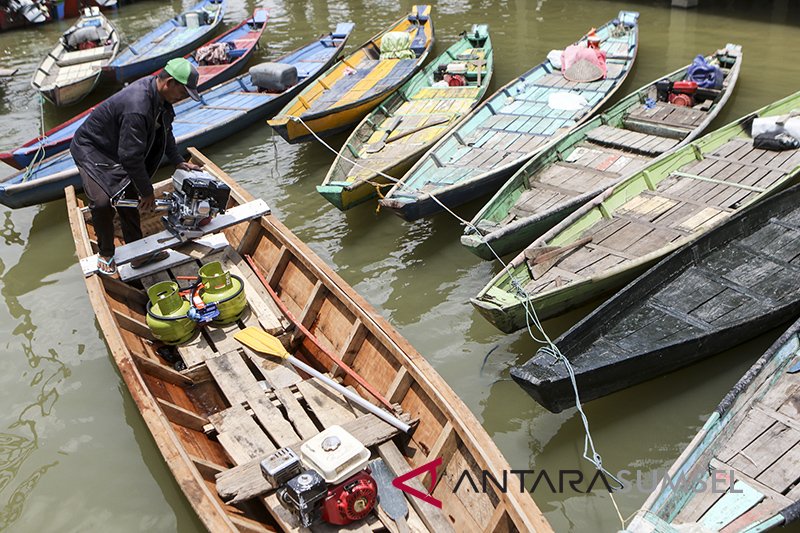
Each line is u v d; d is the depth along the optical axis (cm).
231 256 745
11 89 1511
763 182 828
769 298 664
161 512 541
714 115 970
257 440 518
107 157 632
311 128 1032
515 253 830
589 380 554
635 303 661
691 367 645
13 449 604
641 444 579
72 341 738
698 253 720
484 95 1193
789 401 539
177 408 515
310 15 1909
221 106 1219
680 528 444
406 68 1246
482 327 726
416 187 878
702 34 1490
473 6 1842
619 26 1352
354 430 505
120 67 1391
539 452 579
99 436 616
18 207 934
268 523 477
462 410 470
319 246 878
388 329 554
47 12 2056
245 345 610
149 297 641
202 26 1719
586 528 512
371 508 454
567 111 1047
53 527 532
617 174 870
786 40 1416
